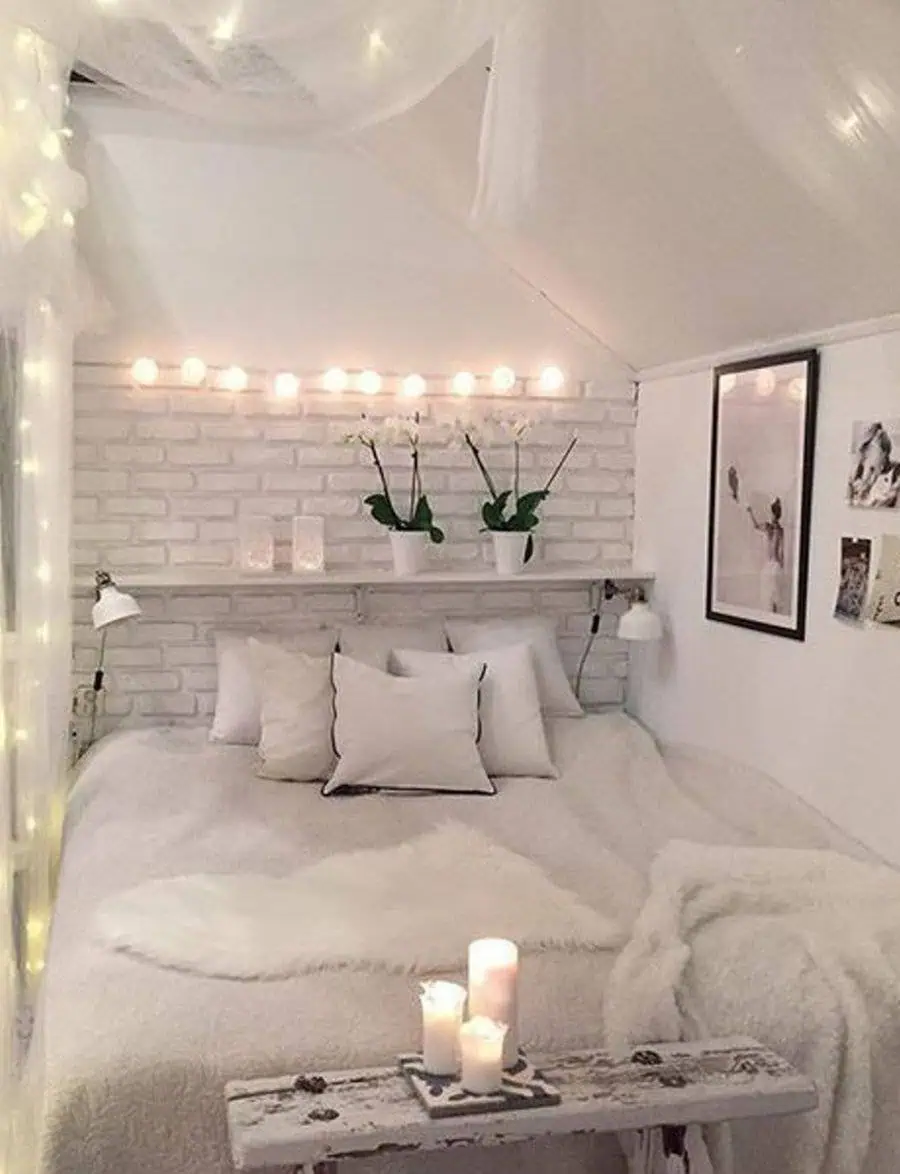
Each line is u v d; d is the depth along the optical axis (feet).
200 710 13.38
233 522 13.28
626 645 14.37
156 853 9.71
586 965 7.65
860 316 9.37
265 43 6.83
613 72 7.98
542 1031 7.05
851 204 7.83
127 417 12.92
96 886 9.02
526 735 12.19
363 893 8.72
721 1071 6.46
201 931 7.89
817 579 10.21
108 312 12.67
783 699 10.82
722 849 9.34
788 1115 6.86
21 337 7.54
